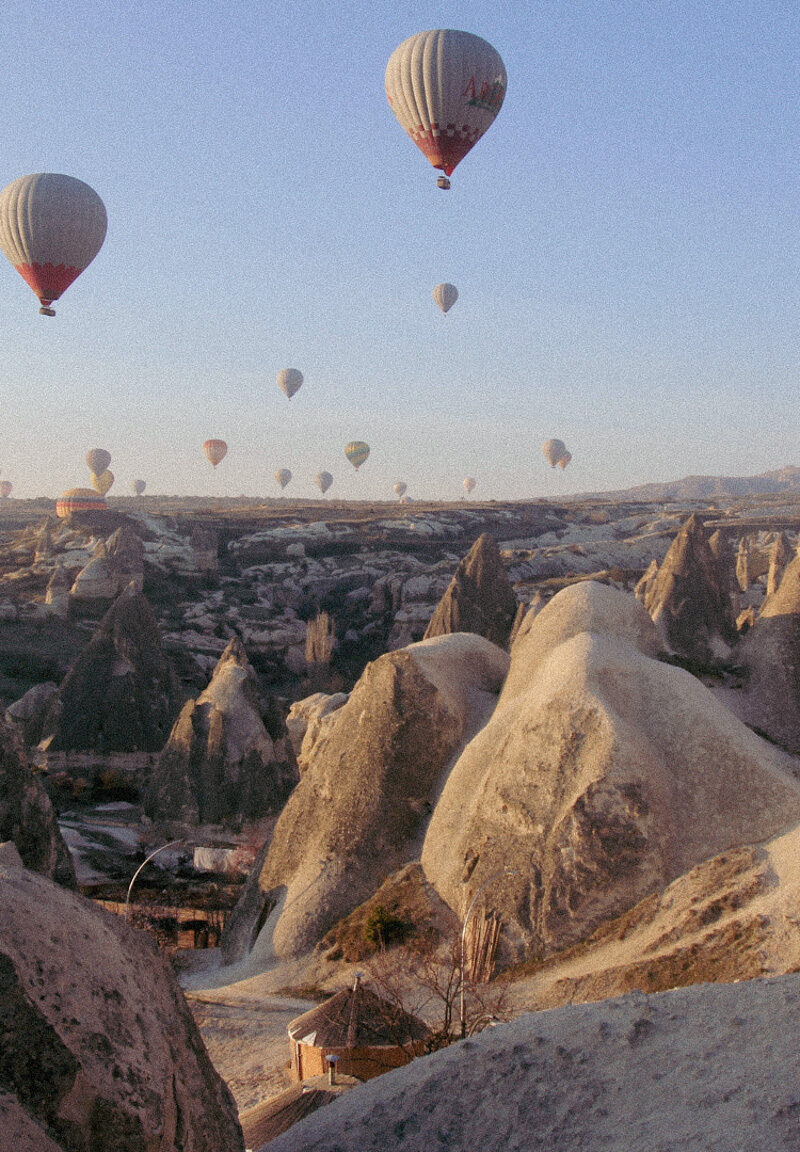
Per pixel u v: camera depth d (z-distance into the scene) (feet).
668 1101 25.29
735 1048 27.04
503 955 97.09
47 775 236.84
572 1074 27.40
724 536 256.93
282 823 129.70
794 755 117.39
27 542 561.84
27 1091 21.71
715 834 97.91
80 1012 23.27
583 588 132.16
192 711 200.75
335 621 449.89
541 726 107.86
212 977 116.88
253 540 577.02
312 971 107.76
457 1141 26.14
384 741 123.85
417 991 95.25
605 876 96.43
